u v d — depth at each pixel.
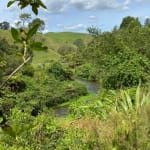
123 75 28.22
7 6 1.72
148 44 43.59
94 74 50.94
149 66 29.92
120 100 10.12
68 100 36.47
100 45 48.91
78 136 10.73
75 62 63.28
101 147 7.89
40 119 12.50
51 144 11.71
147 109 7.87
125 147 7.42
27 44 1.51
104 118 9.30
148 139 7.61
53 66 48.28
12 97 26.45
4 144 10.09
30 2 1.72
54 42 114.75
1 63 1.87
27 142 11.25
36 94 33.03
